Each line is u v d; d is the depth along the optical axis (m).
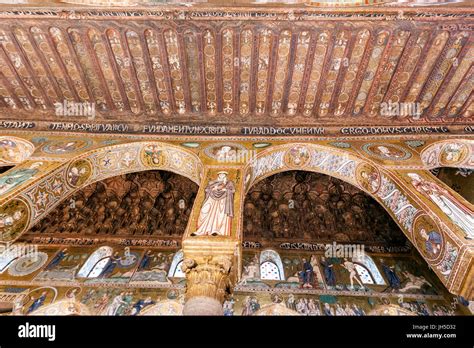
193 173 8.94
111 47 8.43
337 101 9.53
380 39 8.14
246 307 9.11
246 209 11.91
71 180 8.30
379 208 11.84
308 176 11.79
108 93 9.50
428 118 9.70
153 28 8.02
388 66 8.70
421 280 10.21
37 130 9.59
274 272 10.54
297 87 9.25
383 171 8.09
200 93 9.45
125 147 9.07
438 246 6.41
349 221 11.85
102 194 11.87
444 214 6.59
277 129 9.75
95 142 9.18
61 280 9.83
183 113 9.95
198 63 8.73
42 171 7.71
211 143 9.30
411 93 9.27
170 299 9.32
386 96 9.37
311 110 9.80
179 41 8.31
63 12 7.65
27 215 7.07
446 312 9.14
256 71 8.91
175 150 9.10
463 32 7.88
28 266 10.26
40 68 8.86
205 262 5.83
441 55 8.38
